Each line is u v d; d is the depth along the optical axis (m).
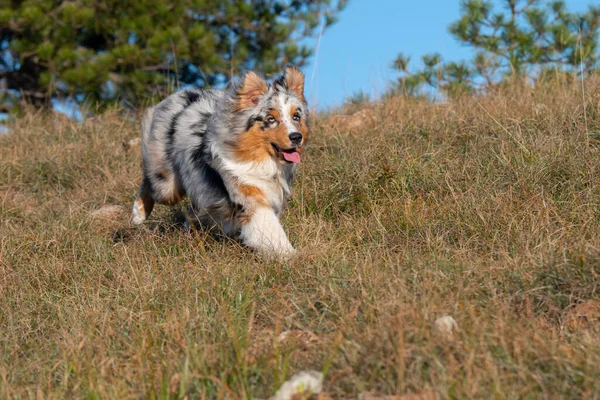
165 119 9.80
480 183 9.34
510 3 18.12
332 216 9.66
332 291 6.57
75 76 20.64
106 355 6.02
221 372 5.23
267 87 8.65
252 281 7.01
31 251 8.96
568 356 5.15
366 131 12.16
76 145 14.54
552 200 8.49
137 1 22.02
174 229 9.57
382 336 5.36
